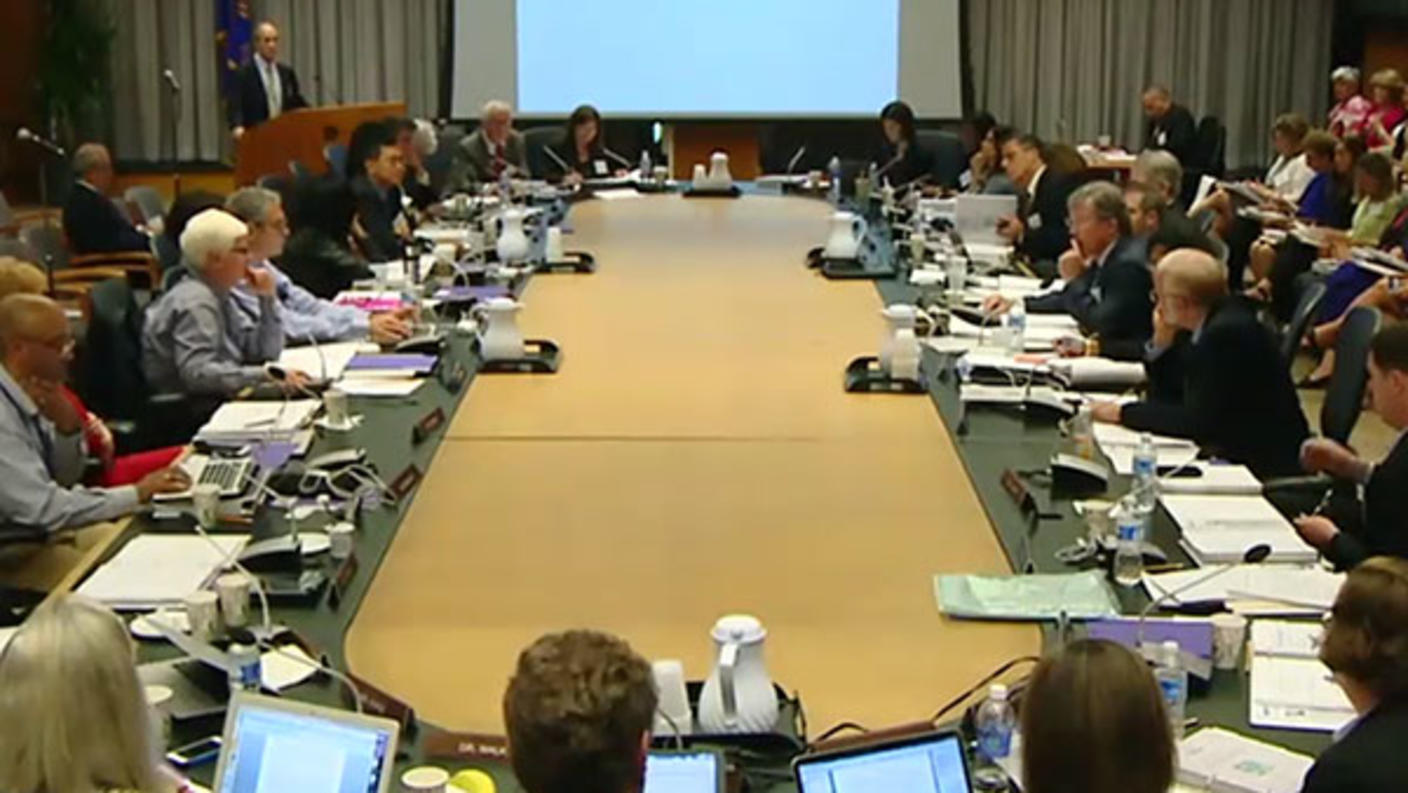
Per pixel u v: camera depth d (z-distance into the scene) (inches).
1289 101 466.9
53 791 72.0
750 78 450.0
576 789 66.7
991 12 464.4
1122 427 161.5
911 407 171.6
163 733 90.5
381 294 227.3
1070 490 139.9
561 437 160.1
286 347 197.6
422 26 464.8
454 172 358.9
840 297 235.5
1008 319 195.8
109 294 184.7
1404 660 83.2
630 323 216.4
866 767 81.3
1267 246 321.1
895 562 124.6
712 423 165.8
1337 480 155.9
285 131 368.8
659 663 94.4
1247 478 142.1
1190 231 201.3
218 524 129.3
